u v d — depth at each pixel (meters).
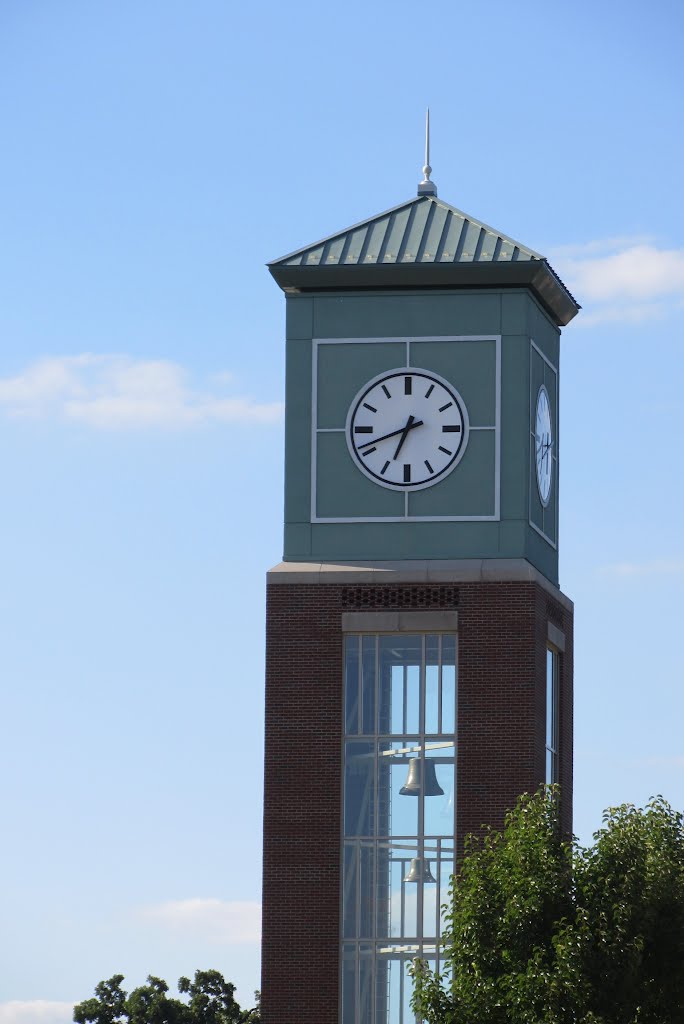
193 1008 103.06
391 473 65.88
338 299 66.75
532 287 66.44
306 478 66.31
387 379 66.25
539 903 56.19
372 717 65.12
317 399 66.50
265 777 65.06
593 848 57.50
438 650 65.06
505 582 64.75
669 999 56.81
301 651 65.44
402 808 64.56
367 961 64.00
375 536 65.75
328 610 65.44
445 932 58.25
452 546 65.38
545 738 65.69
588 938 55.22
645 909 56.44
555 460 69.56
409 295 66.50
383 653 65.38
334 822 64.56
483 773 64.06
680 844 58.56
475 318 66.19
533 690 64.25
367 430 66.19
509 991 55.31
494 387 65.81
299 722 65.12
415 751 64.75
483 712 64.38
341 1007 63.84
